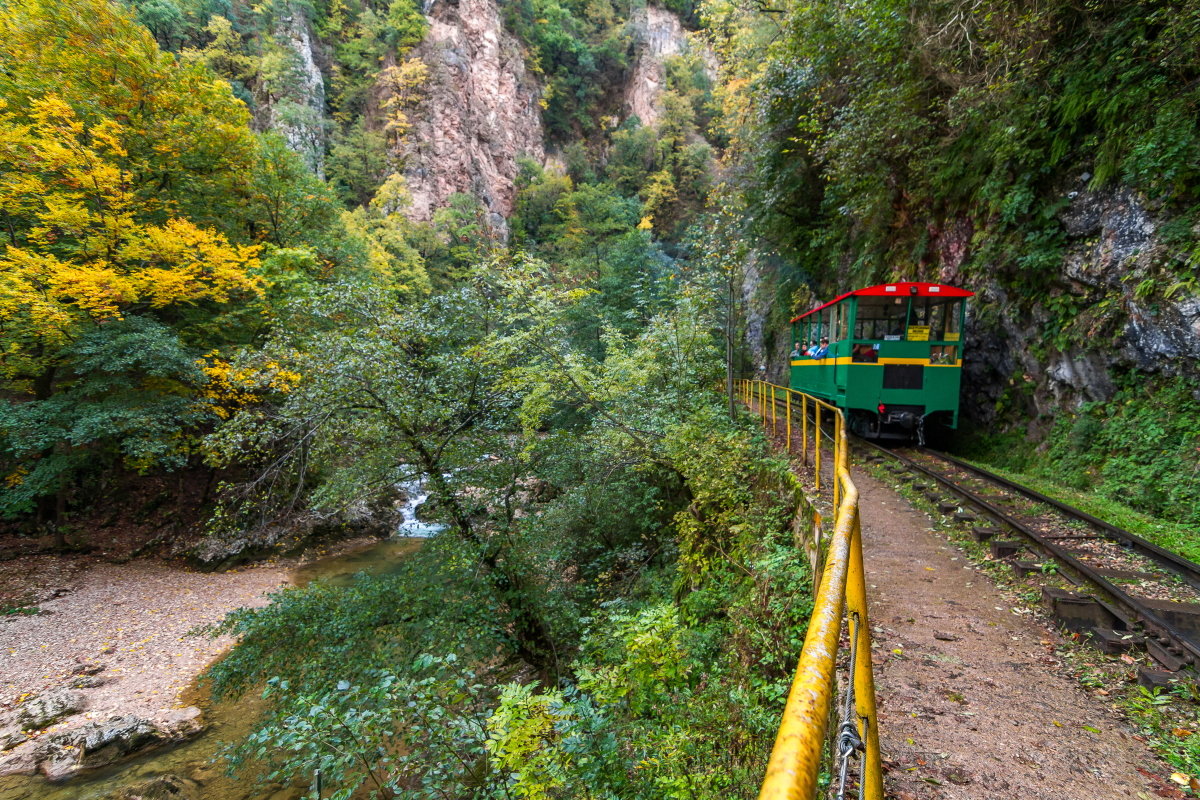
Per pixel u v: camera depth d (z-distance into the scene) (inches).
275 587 545.6
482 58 2544.3
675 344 471.8
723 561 271.9
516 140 2657.5
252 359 335.6
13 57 524.1
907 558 247.0
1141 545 230.1
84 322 490.0
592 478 412.8
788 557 210.7
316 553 631.2
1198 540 241.8
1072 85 358.3
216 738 333.1
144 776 299.6
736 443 333.7
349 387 317.1
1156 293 312.8
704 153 2527.1
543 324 348.5
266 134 709.9
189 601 514.0
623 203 2381.9
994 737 127.8
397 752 239.6
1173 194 309.4
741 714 142.6
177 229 498.3
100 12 535.2
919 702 141.6
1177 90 308.7
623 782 130.3
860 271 653.9
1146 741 127.0
